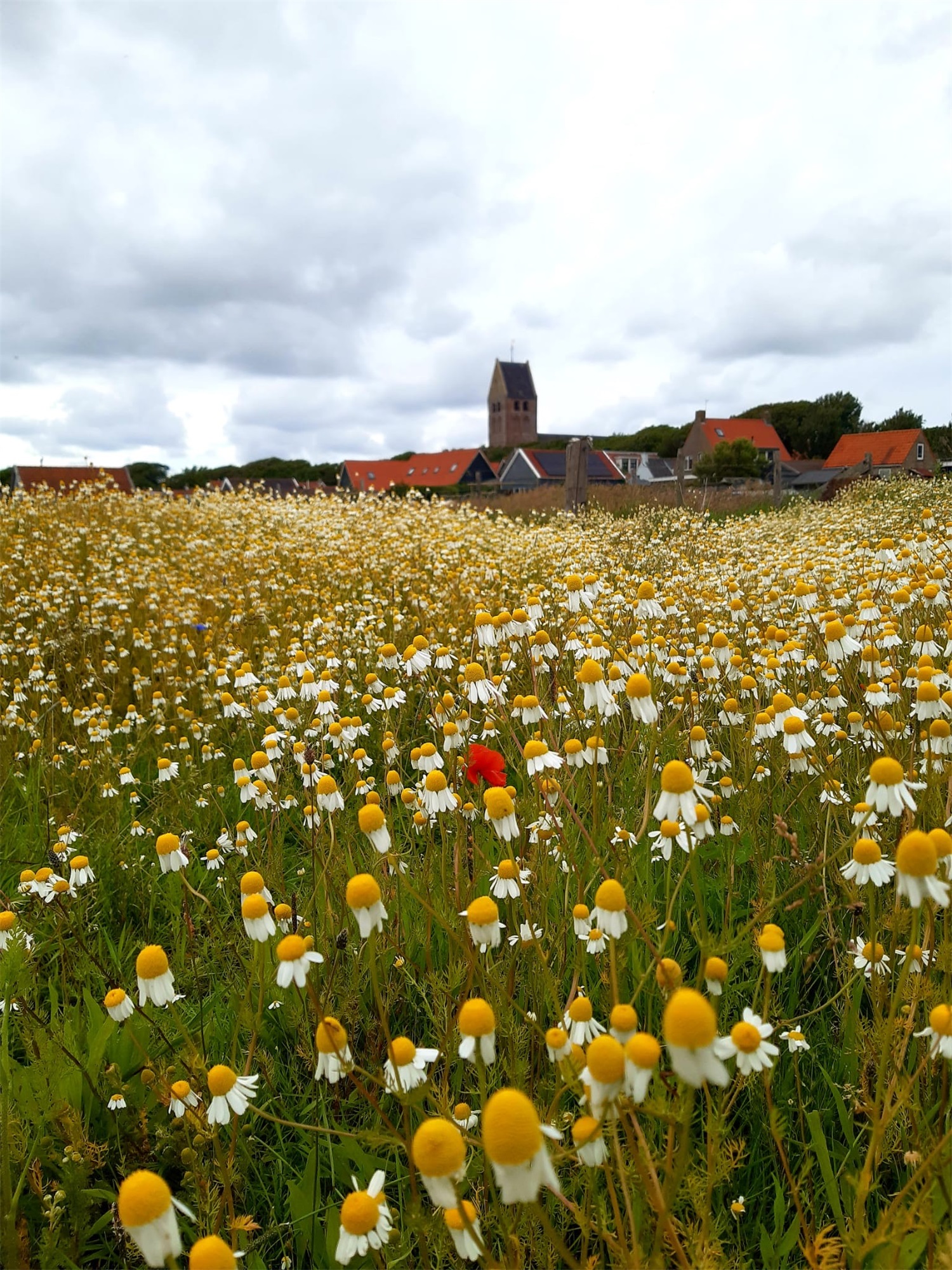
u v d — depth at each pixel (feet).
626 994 7.35
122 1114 6.93
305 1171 6.25
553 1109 4.89
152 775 15.23
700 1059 3.40
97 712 16.92
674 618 18.20
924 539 16.89
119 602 25.14
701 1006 3.45
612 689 9.66
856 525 32.83
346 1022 7.09
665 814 6.21
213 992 8.48
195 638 22.38
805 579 18.30
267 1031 7.98
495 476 253.44
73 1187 6.04
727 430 245.04
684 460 248.93
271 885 9.29
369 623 22.59
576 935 7.11
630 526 39.29
